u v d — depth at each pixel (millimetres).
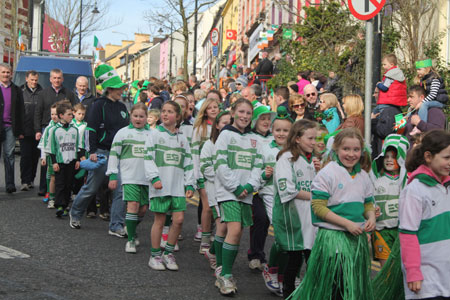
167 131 6523
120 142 7324
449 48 14031
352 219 4559
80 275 5809
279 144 6371
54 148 8875
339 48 13844
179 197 6441
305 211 5316
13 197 10359
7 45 27844
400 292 4582
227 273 5641
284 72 16312
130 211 7062
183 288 5688
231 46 47125
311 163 5445
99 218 9117
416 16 13953
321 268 4551
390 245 5840
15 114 10773
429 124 8469
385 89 9492
